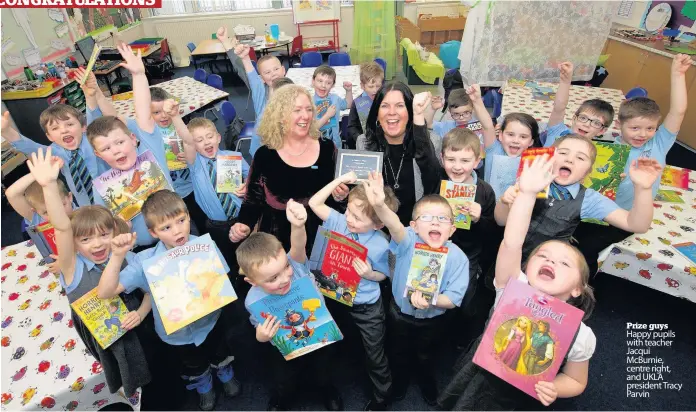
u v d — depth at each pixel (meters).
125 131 2.20
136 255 1.92
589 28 5.06
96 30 7.62
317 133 2.15
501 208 2.04
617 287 3.01
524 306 1.39
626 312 2.80
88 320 1.68
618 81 6.26
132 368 1.89
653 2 6.06
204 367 2.07
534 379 1.37
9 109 5.24
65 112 2.48
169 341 1.92
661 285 2.36
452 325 2.54
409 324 1.96
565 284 1.38
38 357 1.94
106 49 7.54
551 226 2.03
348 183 2.05
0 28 5.34
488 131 2.71
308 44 9.40
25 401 1.75
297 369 2.02
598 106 2.59
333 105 3.44
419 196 2.25
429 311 1.91
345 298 1.92
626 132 2.45
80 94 6.02
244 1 9.64
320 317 1.77
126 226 1.97
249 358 2.56
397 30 9.06
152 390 2.36
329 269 1.92
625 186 2.46
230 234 2.35
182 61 10.01
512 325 1.40
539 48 5.24
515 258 1.48
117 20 8.41
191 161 2.69
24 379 1.83
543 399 1.35
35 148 2.54
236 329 2.76
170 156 2.94
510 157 2.38
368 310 2.02
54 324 2.13
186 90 5.01
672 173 3.14
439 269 1.69
